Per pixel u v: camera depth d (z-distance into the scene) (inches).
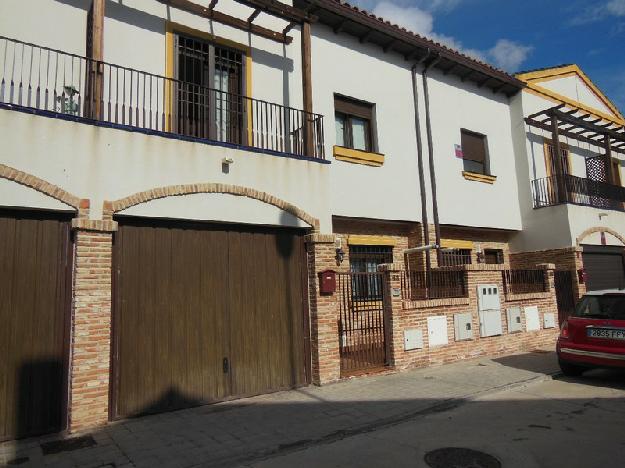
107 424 230.7
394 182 447.2
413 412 249.3
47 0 278.5
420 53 479.5
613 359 293.6
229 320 281.4
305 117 336.2
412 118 474.9
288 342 304.7
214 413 250.7
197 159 271.7
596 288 561.0
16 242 222.2
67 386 225.8
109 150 243.9
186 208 265.0
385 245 453.1
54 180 226.7
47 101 252.4
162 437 214.4
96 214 235.9
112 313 240.8
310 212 316.5
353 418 239.3
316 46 414.3
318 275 314.2
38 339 222.1
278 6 327.3
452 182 499.2
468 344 386.9
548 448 193.8
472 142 538.6
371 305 354.6
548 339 454.0
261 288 297.7
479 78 537.3
